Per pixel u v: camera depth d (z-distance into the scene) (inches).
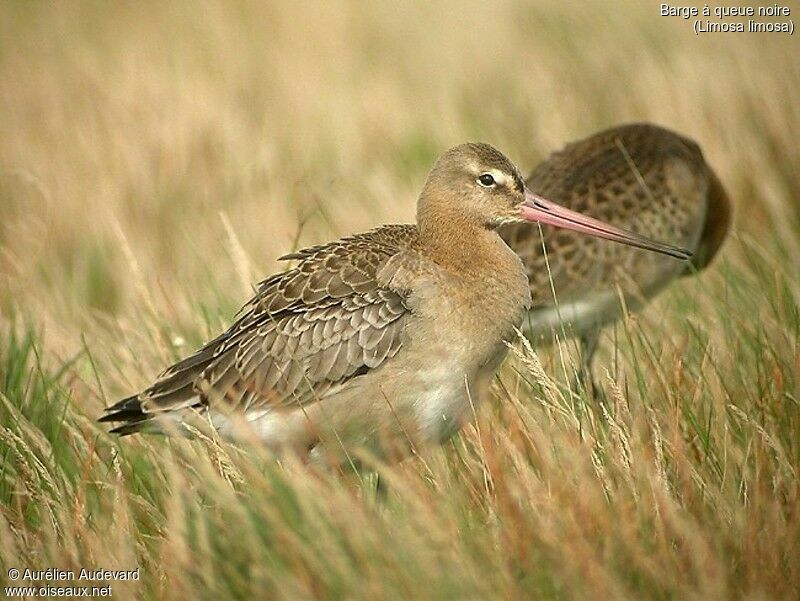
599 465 373.4
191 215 701.3
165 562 361.4
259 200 701.3
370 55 965.8
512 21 978.7
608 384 420.5
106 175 749.3
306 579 331.9
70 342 518.0
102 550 370.3
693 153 552.7
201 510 369.1
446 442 426.0
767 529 344.8
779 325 443.2
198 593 346.6
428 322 414.0
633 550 332.5
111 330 547.5
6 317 525.7
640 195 522.9
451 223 433.7
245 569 348.5
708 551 331.3
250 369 422.3
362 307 417.4
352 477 424.5
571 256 502.6
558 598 328.8
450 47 958.4
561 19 944.9
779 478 365.7
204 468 378.0
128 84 906.7
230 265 587.5
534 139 723.4
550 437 386.3
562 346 463.2
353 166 749.3
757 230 589.0
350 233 610.2
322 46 990.4
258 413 422.3
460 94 842.2
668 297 531.5
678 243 531.5
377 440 422.6
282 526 342.0
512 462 388.8
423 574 327.3
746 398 412.5
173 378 430.0
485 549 340.2
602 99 757.3
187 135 792.3
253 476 376.5
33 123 874.1
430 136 775.7
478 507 375.2
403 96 863.7
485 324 419.8
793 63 723.4
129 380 474.0
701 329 470.6
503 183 439.2
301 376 418.9
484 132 757.3
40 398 455.2
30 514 406.9
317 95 884.0
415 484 374.9
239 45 997.2
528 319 453.1
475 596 325.4
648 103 736.3
